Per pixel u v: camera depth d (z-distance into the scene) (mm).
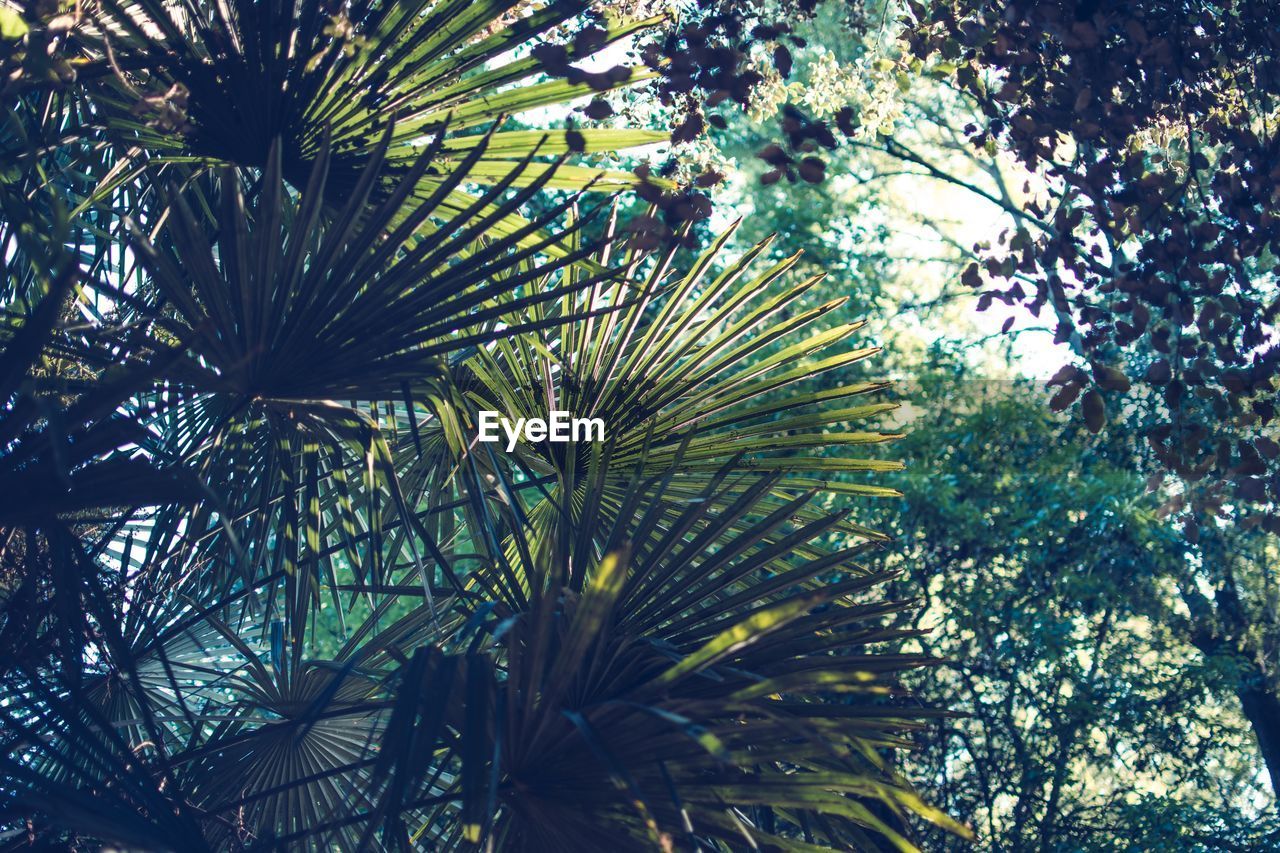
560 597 2119
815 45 7520
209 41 2189
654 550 2295
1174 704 7023
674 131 2789
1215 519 7336
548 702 1793
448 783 2854
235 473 2816
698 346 2783
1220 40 3084
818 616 2312
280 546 2750
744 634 1693
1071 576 6922
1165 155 3334
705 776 1904
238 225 2000
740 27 2930
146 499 1857
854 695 5777
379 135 2389
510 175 2100
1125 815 6500
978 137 3369
